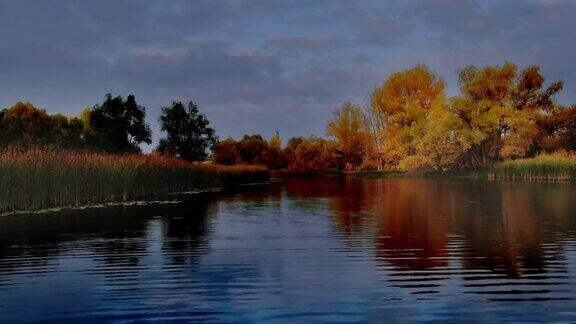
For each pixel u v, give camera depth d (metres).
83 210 22.61
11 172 21.77
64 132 47.69
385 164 83.00
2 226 17.09
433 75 72.44
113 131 46.69
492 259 11.20
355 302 8.08
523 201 25.48
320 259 11.42
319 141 96.25
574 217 18.66
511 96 63.06
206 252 12.34
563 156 50.12
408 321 7.18
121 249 12.73
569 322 7.08
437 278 9.56
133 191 30.75
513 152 57.91
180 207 24.50
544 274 9.80
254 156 97.81
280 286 9.05
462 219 18.50
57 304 8.05
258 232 15.83
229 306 7.91
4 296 8.50
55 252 12.30
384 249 12.59
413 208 23.14
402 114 70.88
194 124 51.97
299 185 50.12
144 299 8.28
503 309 7.65
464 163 63.41
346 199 29.95
